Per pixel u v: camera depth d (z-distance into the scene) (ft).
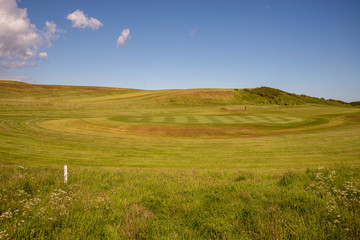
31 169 28.14
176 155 56.08
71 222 13.14
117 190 20.04
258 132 97.76
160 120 125.59
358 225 12.56
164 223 13.99
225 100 263.70
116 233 12.29
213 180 25.05
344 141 72.90
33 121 108.88
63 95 297.74
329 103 307.17
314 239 11.81
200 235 12.73
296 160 50.78
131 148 63.36
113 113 167.94
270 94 294.05
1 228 11.64
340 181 21.50
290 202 16.44
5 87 301.84
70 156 51.96
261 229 12.68
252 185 21.56
